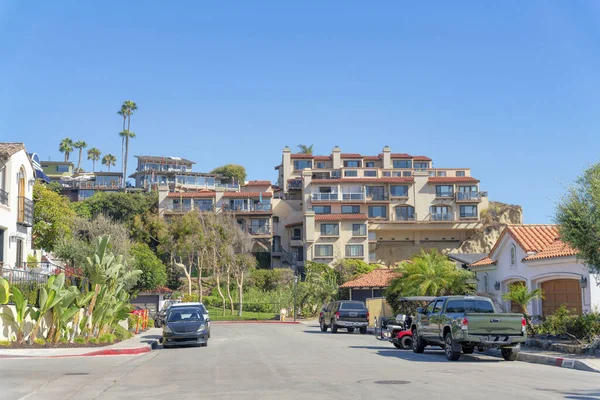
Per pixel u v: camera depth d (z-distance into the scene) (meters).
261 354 23.14
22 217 33.44
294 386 13.54
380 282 54.97
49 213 41.34
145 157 120.62
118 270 29.12
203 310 30.70
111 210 90.44
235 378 15.34
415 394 12.06
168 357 22.66
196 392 12.91
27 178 34.62
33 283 26.28
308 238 86.88
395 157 107.88
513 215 99.00
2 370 17.23
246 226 92.38
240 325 53.56
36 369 17.78
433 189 93.50
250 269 76.44
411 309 36.69
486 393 12.16
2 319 23.50
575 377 15.13
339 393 12.30
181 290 78.06
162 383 14.59
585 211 19.86
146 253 55.91
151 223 81.00
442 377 15.05
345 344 28.86
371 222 91.50
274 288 81.00
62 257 38.28
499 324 19.80
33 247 39.38
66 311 25.45
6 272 26.11
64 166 127.06
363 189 92.44
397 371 16.55
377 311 44.84
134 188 114.12
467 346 20.59
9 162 31.89
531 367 17.91
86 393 13.04
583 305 27.70
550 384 13.63
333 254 87.06
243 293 77.31
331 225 87.75
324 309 43.53
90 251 38.72
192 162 125.31
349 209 92.12
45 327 25.95
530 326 25.27
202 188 116.12
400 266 39.84
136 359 21.84
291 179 101.19
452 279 36.78
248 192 94.94
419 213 92.75
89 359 21.58
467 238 94.12
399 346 25.86
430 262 38.00
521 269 32.44
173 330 27.95
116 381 15.02
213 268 73.38
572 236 20.06
